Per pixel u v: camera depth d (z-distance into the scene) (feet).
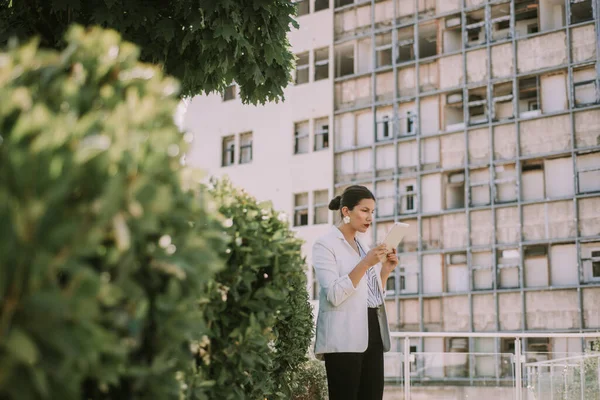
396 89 98.02
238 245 10.22
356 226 15.39
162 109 7.31
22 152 5.18
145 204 5.73
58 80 6.61
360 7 102.73
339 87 102.37
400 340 28.25
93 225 5.33
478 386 28.19
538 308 85.35
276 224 11.80
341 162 100.68
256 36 21.24
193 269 6.66
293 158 104.22
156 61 19.84
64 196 5.25
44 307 5.00
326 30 104.63
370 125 99.40
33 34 19.45
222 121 110.93
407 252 94.17
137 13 19.48
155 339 6.88
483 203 90.74
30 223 5.03
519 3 91.97
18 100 5.78
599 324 82.02
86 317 5.17
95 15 18.79
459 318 89.56
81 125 5.66
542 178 87.76
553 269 85.56
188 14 19.71
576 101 87.30
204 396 8.71
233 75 21.85
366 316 14.70
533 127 88.94
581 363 27.12
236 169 108.78
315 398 24.11
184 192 7.19
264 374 11.52
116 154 5.63
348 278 14.33
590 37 87.15
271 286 10.79
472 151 92.02
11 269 5.01
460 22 95.35
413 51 98.48
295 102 105.29
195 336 7.86
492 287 88.33
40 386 5.01
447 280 91.30
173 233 6.80
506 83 91.25
